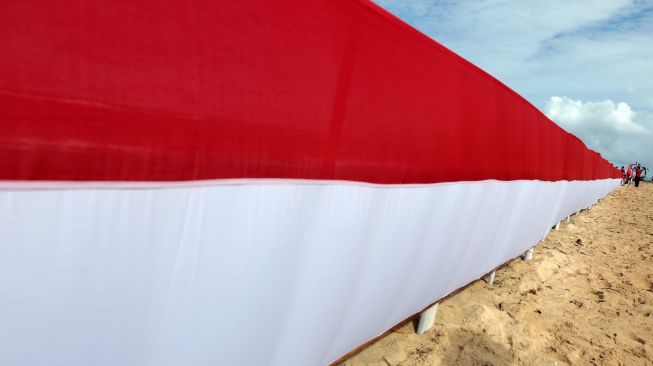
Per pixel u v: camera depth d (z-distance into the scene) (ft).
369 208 3.60
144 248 1.92
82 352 1.82
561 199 15.69
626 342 8.39
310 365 3.75
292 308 3.08
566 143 14.01
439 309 8.54
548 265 13.79
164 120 1.87
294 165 2.66
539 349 7.55
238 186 2.30
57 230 1.62
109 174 1.73
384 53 3.39
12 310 1.57
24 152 1.48
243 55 2.19
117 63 1.69
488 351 7.02
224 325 2.48
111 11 1.67
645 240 21.79
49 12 1.51
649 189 89.76
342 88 2.97
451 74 4.57
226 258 2.35
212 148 2.10
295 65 2.53
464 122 5.04
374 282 4.15
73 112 1.58
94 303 1.80
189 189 2.04
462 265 6.72
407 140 3.91
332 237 3.25
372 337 5.03
